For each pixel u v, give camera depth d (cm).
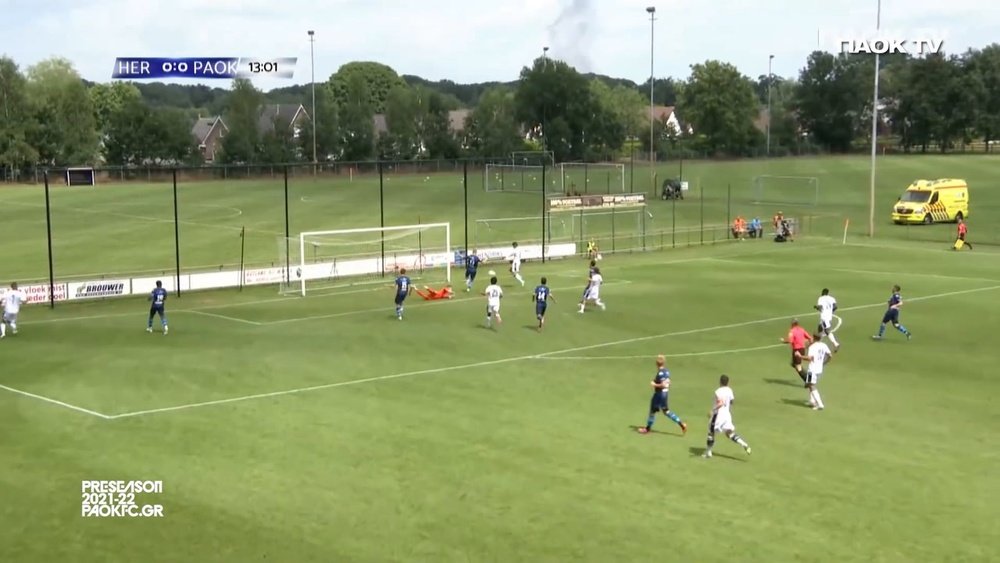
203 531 2242
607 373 3884
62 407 3322
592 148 18450
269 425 3102
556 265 7375
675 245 8575
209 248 8006
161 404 3362
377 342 4472
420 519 2317
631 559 2103
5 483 2555
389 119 18975
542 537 2214
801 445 2938
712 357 4184
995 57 19775
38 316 5259
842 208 11569
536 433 3028
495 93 19200
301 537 2208
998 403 3453
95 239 8550
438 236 8831
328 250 7975
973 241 8700
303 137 17888
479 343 4453
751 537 2227
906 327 4844
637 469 2692
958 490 2548
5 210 10894
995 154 19375
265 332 4731
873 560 2108
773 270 6981
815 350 3394
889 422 3203
